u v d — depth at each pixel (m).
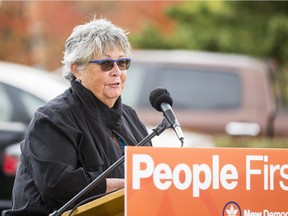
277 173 9.11
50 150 10.03
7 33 35.56
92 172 10.15
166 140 19.12
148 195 8.82
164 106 10.05
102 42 10.46
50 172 9.91
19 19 35.38
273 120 25.27
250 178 9.06
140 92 25.22
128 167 8.82
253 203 9.05
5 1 35.19
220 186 8.99
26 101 18.92
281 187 9.11
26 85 19.06
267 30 39.62
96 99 10.58
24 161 10.34
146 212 8.80
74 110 10.38
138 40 38.47
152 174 8.84
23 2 35.41
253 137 25.08
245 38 39.81
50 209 10.16
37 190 10.20
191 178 8.92
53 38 35.75
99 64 10.47
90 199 9.48
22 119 18.78
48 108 10.33
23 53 35.69
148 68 25.64
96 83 10.51
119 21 37.66
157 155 8.87
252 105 25.34
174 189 8.88
